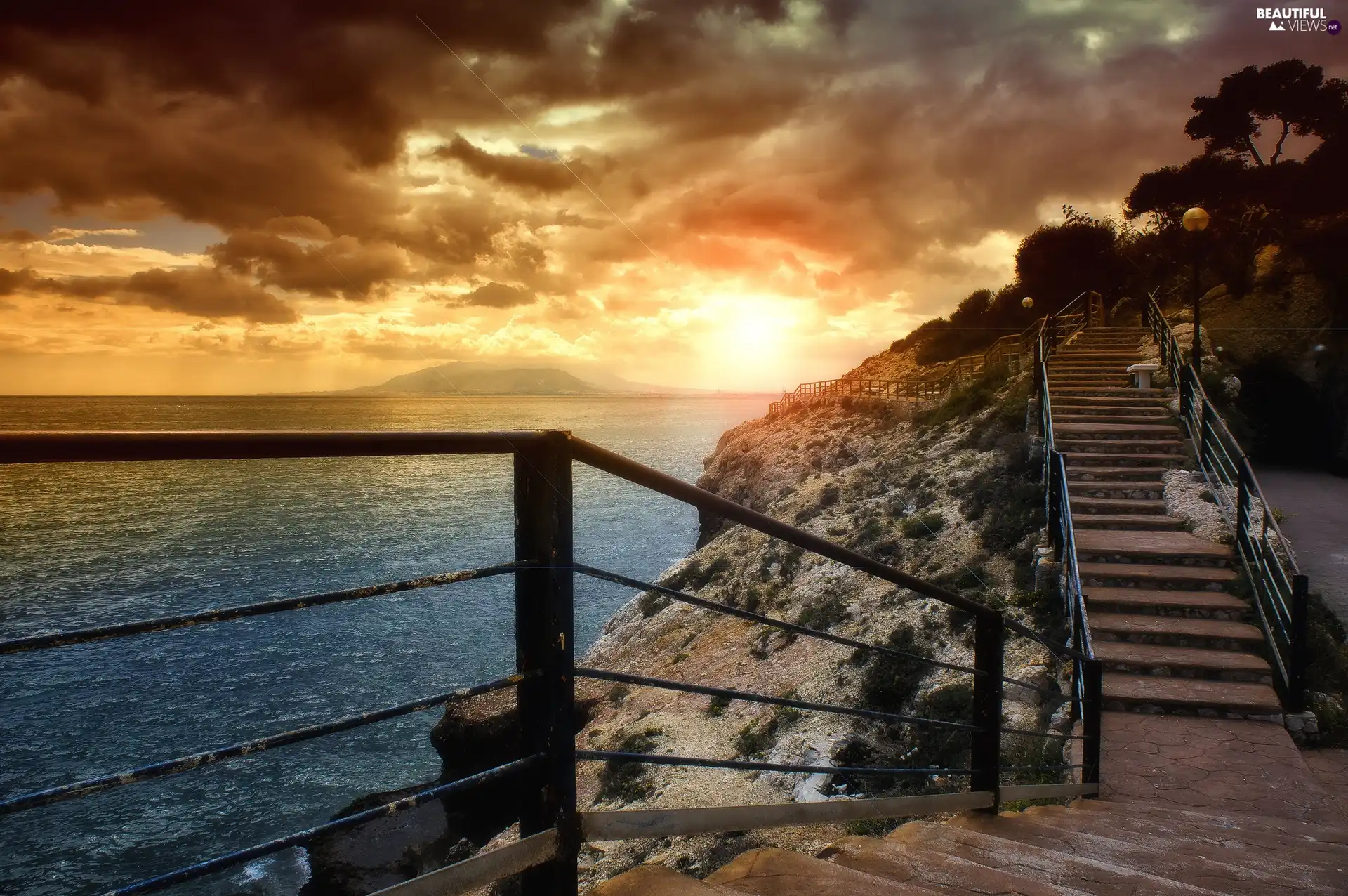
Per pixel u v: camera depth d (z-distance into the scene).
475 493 109.75
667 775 17.41
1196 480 14.06
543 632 1.87
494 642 44.28
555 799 1.89
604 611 47.38
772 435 46.66
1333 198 28.64
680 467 119.38
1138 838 4.61
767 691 19.86
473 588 55.88
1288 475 20.16
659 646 26.19
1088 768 7.04
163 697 37.41
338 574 58.94
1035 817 5.11
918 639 17.27
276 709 35.66
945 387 36.72
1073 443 15.90
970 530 20.97
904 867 3.13
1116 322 34.03
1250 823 5.89
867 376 50.56
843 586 22.64
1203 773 7.45
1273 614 10.23
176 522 85.88
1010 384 30.45
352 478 132.75
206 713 35.41
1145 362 21.03
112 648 43.81
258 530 78.81
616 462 1.94
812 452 37.69
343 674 39.78
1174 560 11.53
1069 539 11.95
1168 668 9.46
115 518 90.25
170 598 52.59
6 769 30.55
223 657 42.53
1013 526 19.62
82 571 60.59
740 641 23.44
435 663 41.00
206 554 66.50
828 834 12.52
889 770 3.34
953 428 30.56
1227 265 29.02
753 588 26.16
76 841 26.36
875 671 16.98
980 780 4.20
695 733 19.23
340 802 28.47
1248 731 8.34
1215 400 18.39
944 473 26.16
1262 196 34.16
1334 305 23.47
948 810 3.94
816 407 47.25
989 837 3.78
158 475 144.12
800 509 30.38
